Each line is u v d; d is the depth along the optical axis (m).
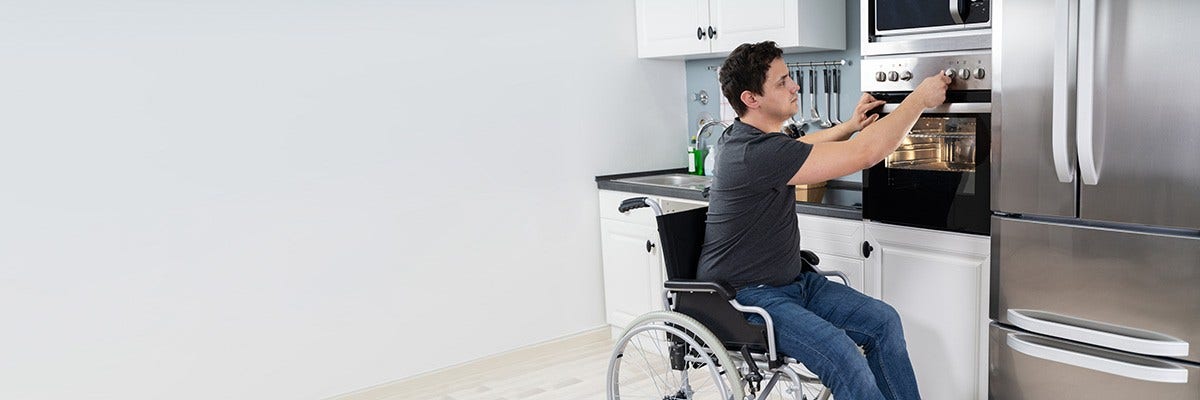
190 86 3.22
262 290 3.42
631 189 3.94
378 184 3.62
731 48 3.73
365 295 3.63
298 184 3.45
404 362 3.75
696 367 2.73
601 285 4.29
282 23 3.37
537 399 3.56
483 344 3.94
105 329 3.16
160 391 3.27
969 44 2.65
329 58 3.47
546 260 4.09
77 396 3.13
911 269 2.91
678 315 2.62
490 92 3.85
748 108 2.61
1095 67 2.27
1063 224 2.43
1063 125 2.30
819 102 3.84
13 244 2.99
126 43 3.11
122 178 3.14
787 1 3.45
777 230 2.58
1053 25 2.34
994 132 2.54
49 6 2.98
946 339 2.85
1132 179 2.25
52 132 3.02
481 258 3.90
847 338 2.38
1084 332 2.40
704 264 2.68
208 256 3.31
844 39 3.65
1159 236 2.25
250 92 3.33
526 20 3.91
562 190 4.10
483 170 3.86
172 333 3.27
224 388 3.38
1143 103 2.21
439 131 3.74
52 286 3.06
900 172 2.90
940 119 2.78
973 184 2.69
